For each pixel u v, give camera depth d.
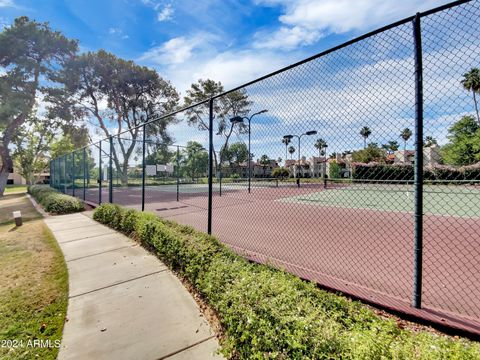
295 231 5.23
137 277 3.11
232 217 6.99
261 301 1.78
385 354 1.24
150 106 25.42
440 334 1.82
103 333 2.04
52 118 21.84
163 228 3.94
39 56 18.23
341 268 3.13
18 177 47.12
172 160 19.25
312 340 1.38
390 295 2.37
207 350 1.85
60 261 3.69
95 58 21.69
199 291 2.66
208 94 25.44
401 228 5.41
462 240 4.29
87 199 12.41
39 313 2.34
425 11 1.92
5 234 5.68
